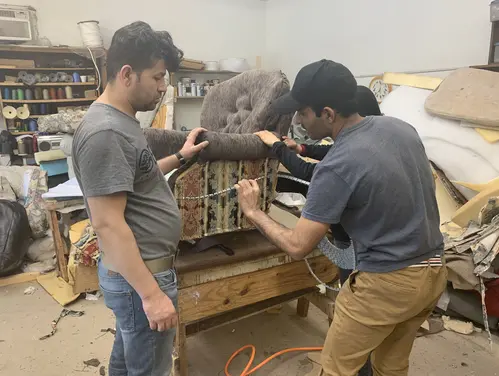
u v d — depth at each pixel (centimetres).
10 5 407
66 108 452
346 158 108
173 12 530
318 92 111
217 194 150
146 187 108
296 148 164
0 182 319
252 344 206
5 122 436
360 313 116
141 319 110
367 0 423
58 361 191
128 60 97
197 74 555
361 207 110
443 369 188
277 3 566
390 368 132
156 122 387
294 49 546
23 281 268
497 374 185
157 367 117
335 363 122
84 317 228
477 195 232
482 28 321
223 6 562
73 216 275
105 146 93
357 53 445
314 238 114
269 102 174
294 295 193
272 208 218
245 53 592
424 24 367
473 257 208
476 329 219
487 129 248
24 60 427
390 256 111
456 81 276
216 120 214
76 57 466
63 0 462
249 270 167
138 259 100
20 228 272
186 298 155
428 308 123
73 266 240
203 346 204
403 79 325
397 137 112
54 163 364
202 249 163
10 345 202
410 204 109
